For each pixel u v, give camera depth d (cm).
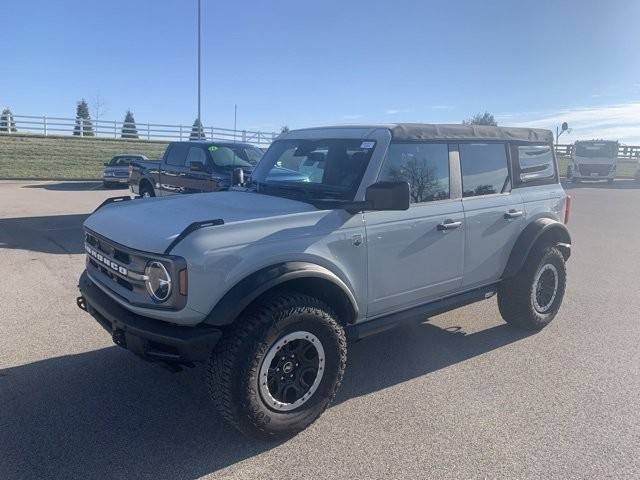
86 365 469
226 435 367
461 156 479
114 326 359
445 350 521
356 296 399
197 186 1095
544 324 571
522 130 550
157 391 426
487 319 611
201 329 330
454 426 382
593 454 350
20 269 791
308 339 360
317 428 379
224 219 355
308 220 372
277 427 352
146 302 342
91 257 419
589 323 604
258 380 339
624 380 459
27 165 2856
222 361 332
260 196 443
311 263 365
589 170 2861
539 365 488
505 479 325
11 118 3494
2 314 591
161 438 362
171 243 327
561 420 392
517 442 363
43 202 1686
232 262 334
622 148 4872
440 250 454
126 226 376
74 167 2909
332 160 439
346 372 470
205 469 330
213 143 1131
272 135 3616
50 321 571
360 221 395
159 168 1240
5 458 335
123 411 395
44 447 348
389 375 464
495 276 519
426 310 456
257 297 347
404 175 430
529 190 550
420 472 330
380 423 386
